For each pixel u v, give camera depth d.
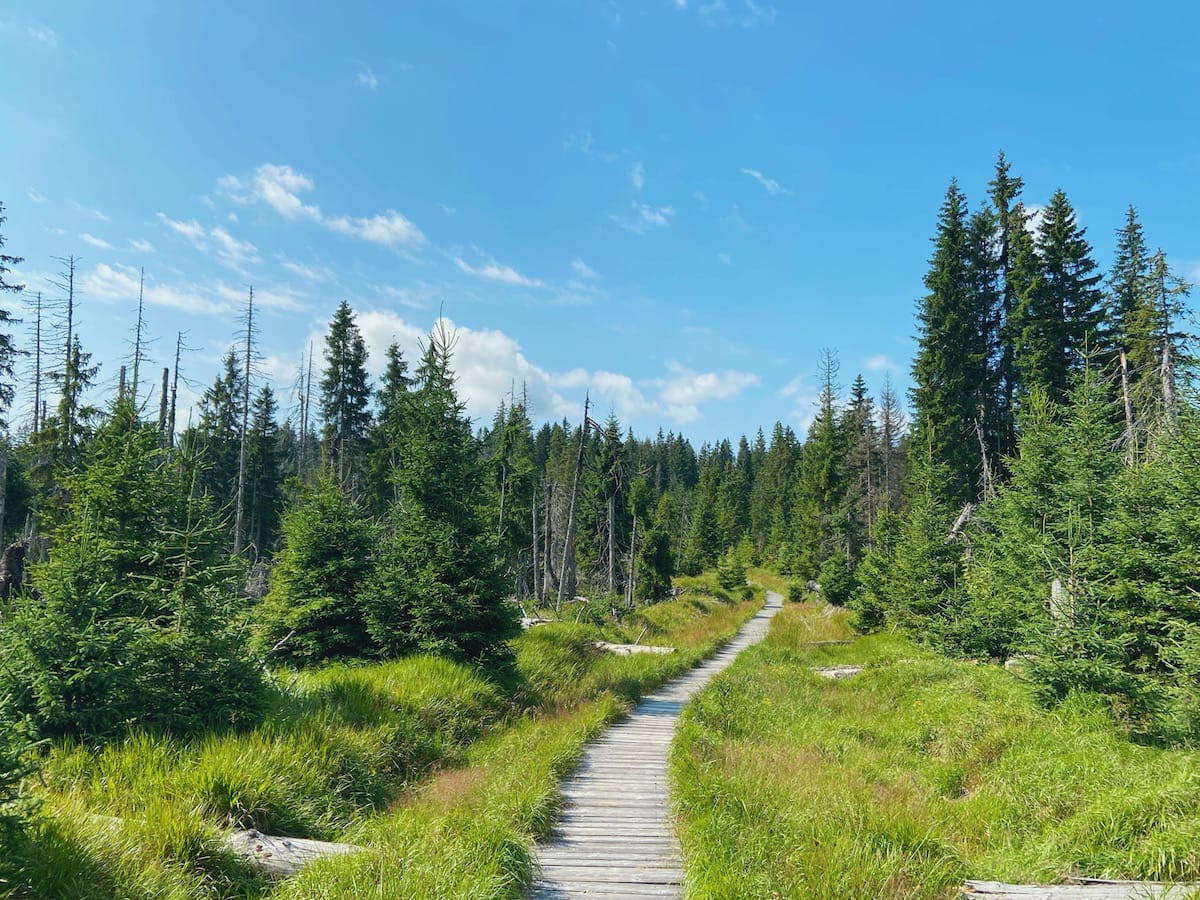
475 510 14.43
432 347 14.53
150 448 8.91
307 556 13.71
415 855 5.48
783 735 11.84
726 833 6.39
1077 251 27.52
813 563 48.66
